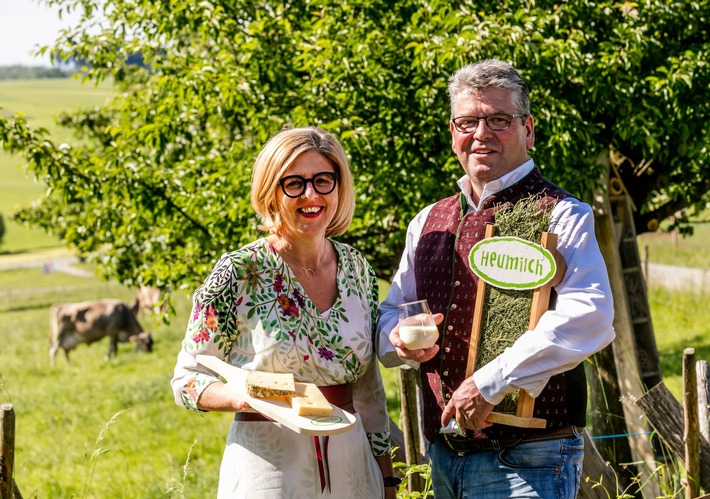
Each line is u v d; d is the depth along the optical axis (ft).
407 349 9.19
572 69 17.89
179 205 22.25
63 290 127.34
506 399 9.13
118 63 26.43
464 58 17.28
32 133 22.36
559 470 9.20
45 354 70.74
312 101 20.22
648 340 21.50
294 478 9.05
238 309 9.29
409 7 19.95
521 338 8.91
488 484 9.39
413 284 10.46
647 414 12.63
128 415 40.32
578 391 9.37
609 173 21.65
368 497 9.59
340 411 8.71
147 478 28.17
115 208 24.54
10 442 11.19
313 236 9.37
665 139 20.08
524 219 9.25
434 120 18.93
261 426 9.14
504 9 19.58
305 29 21.74
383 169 19.15
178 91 20.84
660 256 78.64
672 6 19.03
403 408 13.69
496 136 9.50
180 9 20.66
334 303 9.66
